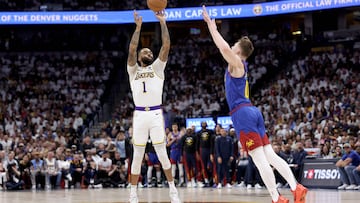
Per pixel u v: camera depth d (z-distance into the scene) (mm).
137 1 38531
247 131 8719
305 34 36125
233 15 32719
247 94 8977
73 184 23531
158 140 10680
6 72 36656
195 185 22859
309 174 20719
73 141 26766
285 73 33750
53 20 33250
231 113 8938
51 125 30844
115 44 38719
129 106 33000
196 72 35688
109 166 23688
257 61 35625
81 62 37531
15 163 22453
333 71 31391
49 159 23250
